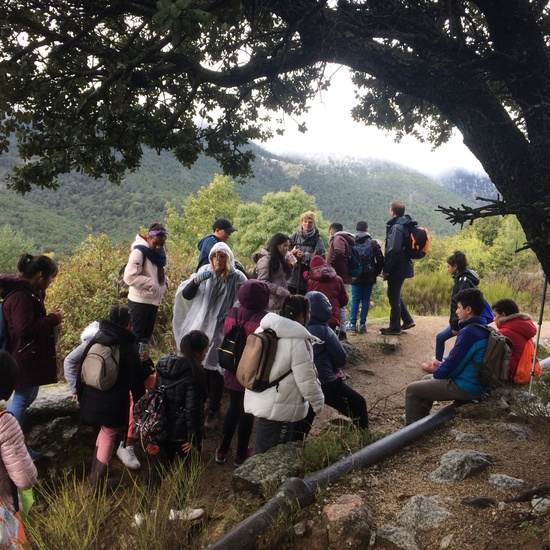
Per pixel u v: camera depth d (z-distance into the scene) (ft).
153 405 12.92
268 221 163.73
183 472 13.24
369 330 29.40
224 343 14.19
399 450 13.11
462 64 10.22
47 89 12.84
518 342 16.71
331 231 26.13
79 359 14.79
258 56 12.93
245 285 14.14
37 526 11.17
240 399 14.74
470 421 14.52
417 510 10.16
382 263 27.53
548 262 9.96
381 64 11.38
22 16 12.13
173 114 15.19
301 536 9.94
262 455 12.73
